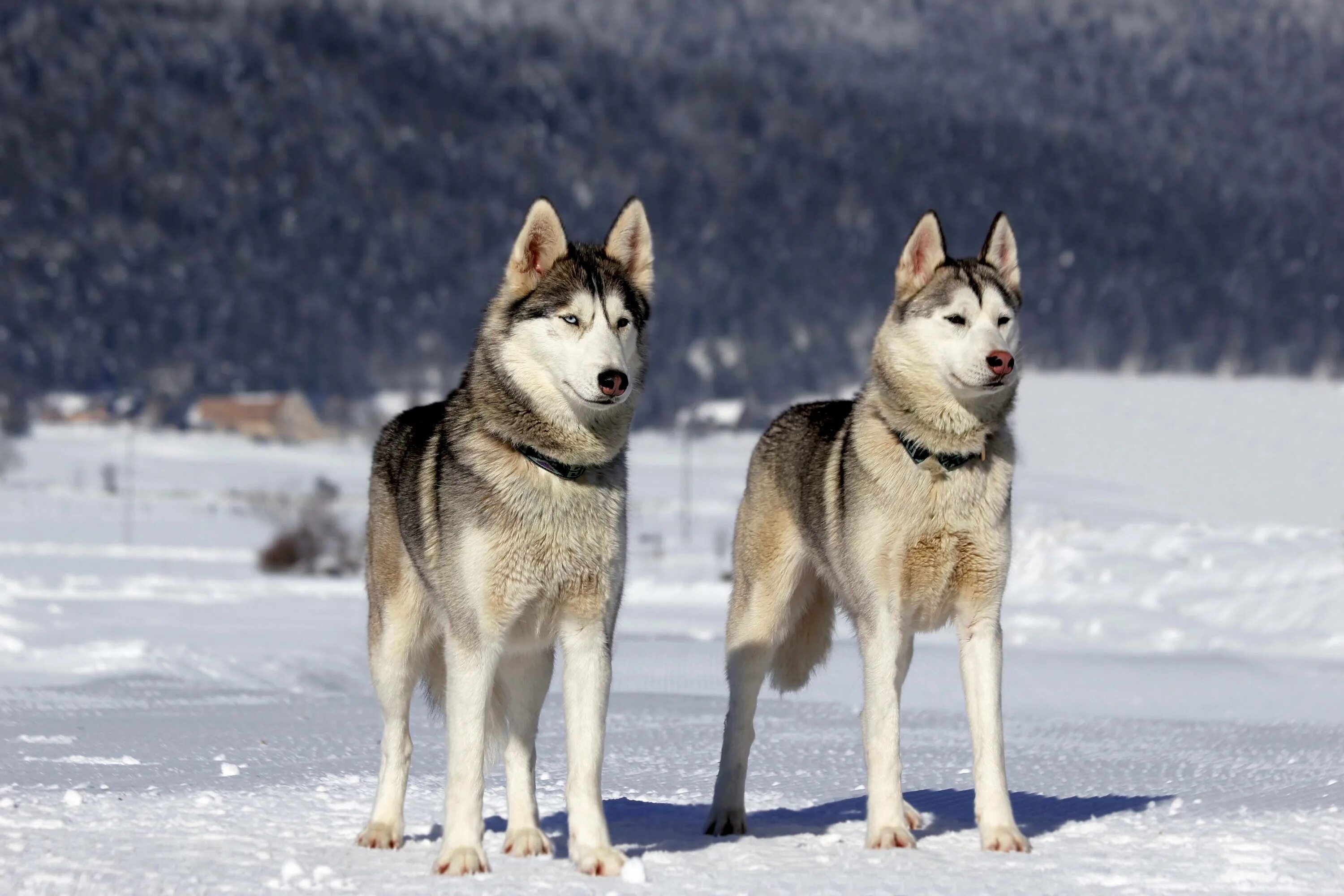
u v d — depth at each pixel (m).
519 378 5.76
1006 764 8.96
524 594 5.70
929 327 6.36
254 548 43.28
